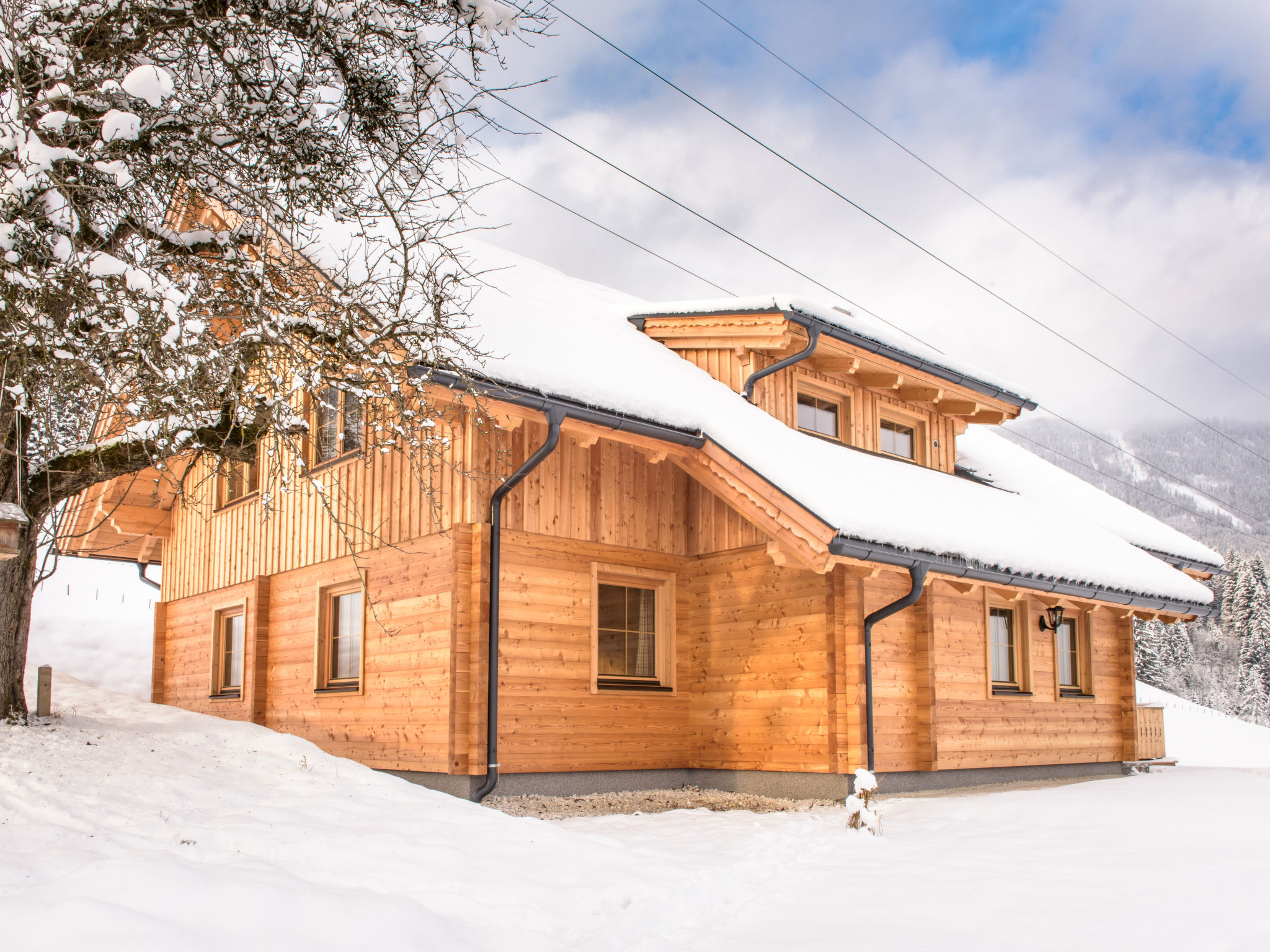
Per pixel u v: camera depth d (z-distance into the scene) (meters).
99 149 6.04
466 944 4.66
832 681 10.25
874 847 7.52
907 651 11.27
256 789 8.16
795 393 12.52
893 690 11.01
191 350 5.95
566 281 14.89
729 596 11.42
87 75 6.16
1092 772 14.04
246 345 6.61
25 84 5.86
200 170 6.65
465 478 9.91
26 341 5.58
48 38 5.64
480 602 9.70
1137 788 11.06
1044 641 13.46
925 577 9.89
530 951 4.64
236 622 14.16
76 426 6.86
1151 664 72.31
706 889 5.91
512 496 10.18
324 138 7.09
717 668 11.44
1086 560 12.34
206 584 14.83
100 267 5.57
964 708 11.86
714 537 11.57
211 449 7.87
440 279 9.30
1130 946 4.70
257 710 12.77
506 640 9.98
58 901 4.27
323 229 10.05
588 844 6.71
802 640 10.56
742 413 11.02
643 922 5.18
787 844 7.54
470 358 8.57
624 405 9.66
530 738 10.07
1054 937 4.89
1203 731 31.70
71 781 7.73
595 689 10.69
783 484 9.52
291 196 6.94
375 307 7.25
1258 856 6.91
